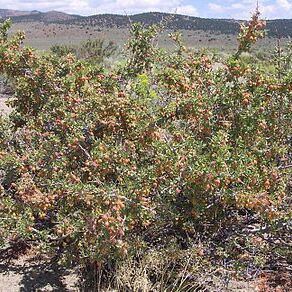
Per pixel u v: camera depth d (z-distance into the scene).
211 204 4.18
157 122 4.29
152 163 4.29
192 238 4.45
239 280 4.23
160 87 4.71
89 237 3.78
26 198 4.12
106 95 4.48
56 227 4.16
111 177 4.32
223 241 4.36
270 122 4.55
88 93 4.82
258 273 4.18
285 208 4.36
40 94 5.27
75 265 4.48
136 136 4.25
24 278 4.30
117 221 3.58
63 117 4.68
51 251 4.29
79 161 4.48
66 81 5.04
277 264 4.46
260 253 4.35
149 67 5.78
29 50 5.36
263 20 4.80
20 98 5.54
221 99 4.45
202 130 4.38
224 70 4.67
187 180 3.87
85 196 3.79
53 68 5.37
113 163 4.10
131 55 5.82
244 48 4.87
